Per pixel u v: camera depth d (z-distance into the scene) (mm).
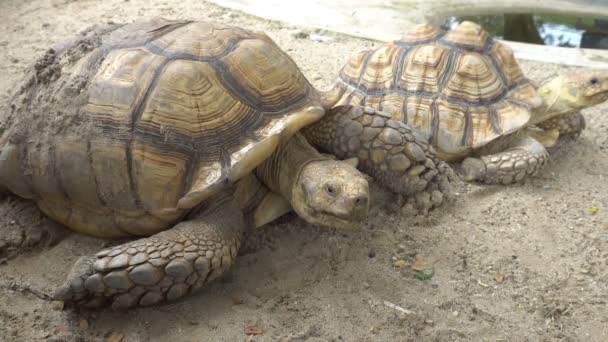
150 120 1201
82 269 1143
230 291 1231
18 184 1299
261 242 1325
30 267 1279
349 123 1354
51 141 1252
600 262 1311
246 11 2512
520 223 1396
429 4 2939
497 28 2727
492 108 1506
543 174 1560
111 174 1209
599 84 1530
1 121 1339
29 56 2020
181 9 2516
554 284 1265
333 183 1197
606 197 1482
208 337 1157
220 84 1231
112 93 1229
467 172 1506
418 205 1401
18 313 1191
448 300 1226
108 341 1152
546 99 1586
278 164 1282
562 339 1174
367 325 1182
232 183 1184
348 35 2316
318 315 1194
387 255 1309
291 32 2307
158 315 1188
